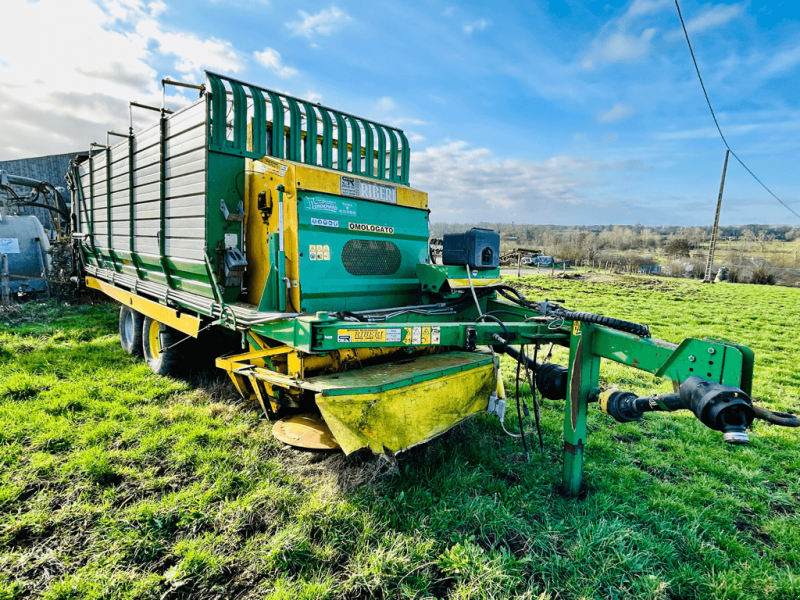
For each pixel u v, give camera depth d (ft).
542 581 8.73
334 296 13.60
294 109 16.19
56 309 32.45
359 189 14.16
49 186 39.01
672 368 8.74
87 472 11.33
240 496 10.67
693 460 13.93
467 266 14.21
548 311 12.09
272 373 11.89
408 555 8.86
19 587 7.92
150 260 18.79
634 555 9.37
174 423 14.48
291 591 7.94
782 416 6.89
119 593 7.91
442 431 11.59
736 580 8.82
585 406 11.03
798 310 51.55
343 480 11.29
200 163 13.97
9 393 16.24
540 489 11.71
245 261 14.11
